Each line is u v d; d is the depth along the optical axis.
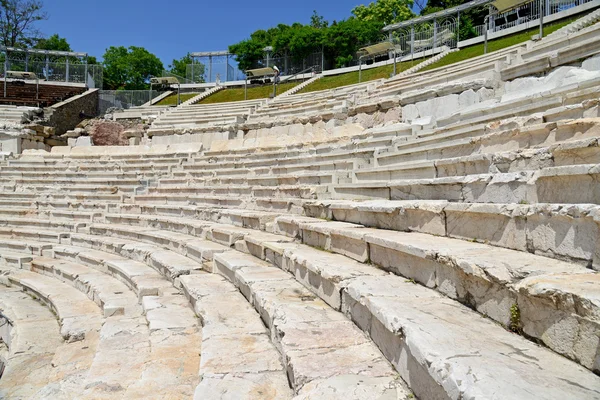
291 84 36.25
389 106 15.71
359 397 2.39
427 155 7.75
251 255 7.08
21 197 15.08
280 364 3.38
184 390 3.47
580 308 2.00
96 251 10.59
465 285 3.06
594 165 3.12
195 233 9.68
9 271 10.52
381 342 3.02
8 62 37.00
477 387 1.75
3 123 21.95
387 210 5.32
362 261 4.75
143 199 13.92
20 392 4.79
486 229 3.85
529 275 2.58
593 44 10.12
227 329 4.22
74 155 19.41
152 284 7.02
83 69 37.78
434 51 29.44
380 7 55.31
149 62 61.06
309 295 4.56
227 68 46.78
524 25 24.61
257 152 16.25
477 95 13.18
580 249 2.83
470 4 26.28
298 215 8.12
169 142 22.22
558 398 1.65
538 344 2.29
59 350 5.52
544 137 5.02
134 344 4.93
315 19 60.47
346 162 10.16
